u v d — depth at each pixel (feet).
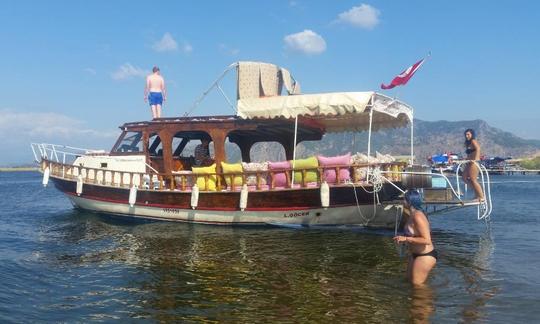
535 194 111.04
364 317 21.49
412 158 49.24
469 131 43.04
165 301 24.53
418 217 26.03
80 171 60.49
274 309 22.94
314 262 32.81
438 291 25.23
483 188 41.52
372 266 31.35
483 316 21.35
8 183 213.66
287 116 46.73
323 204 44.32
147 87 58.95
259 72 53.31
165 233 46.42
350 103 44.14
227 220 50.16
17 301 24.58
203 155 60.44
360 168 44.88
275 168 47.42
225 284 27.53
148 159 57.88
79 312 22.95
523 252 35.99
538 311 21.95
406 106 49.37
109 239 43.73
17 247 40.19
